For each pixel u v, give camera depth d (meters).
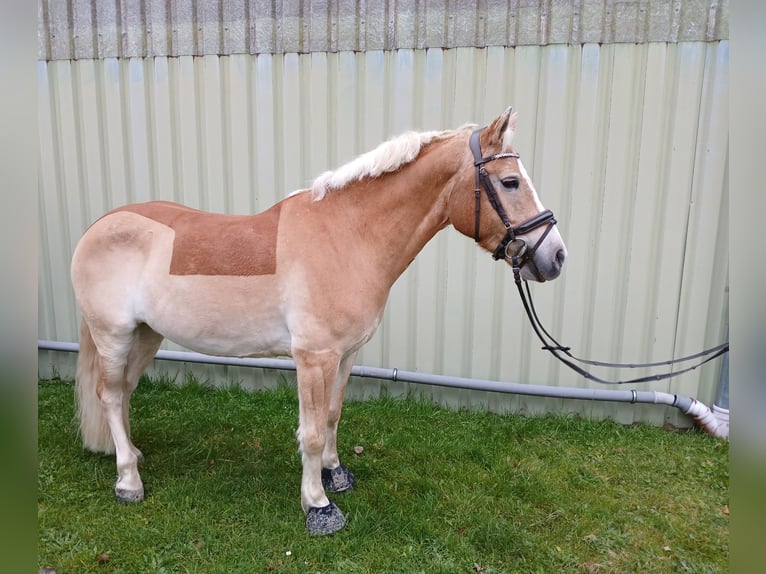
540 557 2.18
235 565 2.11
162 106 3.47
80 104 3.57
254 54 3.32
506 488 2.60
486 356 3.40
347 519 2.36
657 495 2.62
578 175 3.13
